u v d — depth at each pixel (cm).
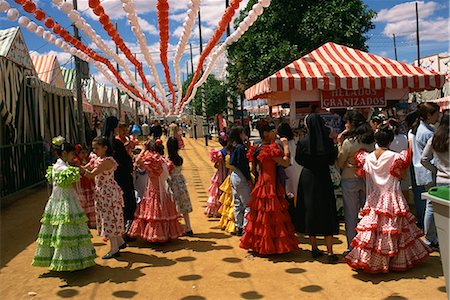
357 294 439
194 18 626
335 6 1602
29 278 519
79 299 451
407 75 899
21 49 1161
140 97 2089
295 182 659
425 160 532
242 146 668
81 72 1549
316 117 541
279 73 893
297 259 559
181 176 696
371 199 488
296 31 1645
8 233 749
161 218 632
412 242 492
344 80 882
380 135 485
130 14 574
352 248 540
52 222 509
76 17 572
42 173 1288
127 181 662
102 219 578
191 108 5128
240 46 1716
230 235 690
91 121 2209
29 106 1221
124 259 580
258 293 452
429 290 441
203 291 462
